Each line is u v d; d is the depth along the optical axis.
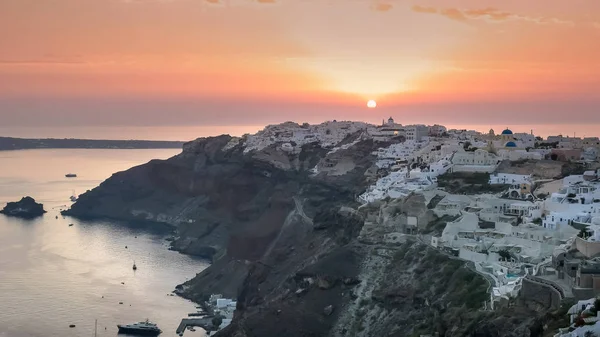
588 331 147.88
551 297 180.75
